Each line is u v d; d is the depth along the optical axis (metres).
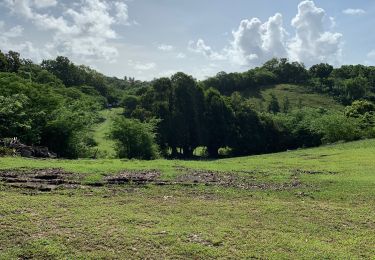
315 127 62.91
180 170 19.91
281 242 10.47
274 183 17.77
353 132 55.50
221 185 16.91
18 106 29.69
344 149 39.91
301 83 134.88
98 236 10.09
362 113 68.69
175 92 62.97
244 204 14.02
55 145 33.62
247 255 9.59
